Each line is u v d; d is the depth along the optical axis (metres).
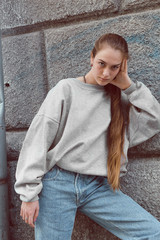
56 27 1.80
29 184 1.22
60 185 1.27
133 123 1.41
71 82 1.34
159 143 1.54
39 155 1.22
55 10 1.79
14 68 1.88
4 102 1.81
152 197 1.55
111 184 1.31
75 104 1.30
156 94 1.55
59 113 1.27
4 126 1.77
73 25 1.75
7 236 1.74
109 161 1.33
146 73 1.57
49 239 1.26
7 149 1.86
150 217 1.27
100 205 1.33
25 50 1.86
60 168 1.29
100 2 1.67
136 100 1.36
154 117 1.36
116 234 1.36
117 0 1.65
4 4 1.91
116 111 1.37
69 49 1.73
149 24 1.58
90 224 1.65
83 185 1.30
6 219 1.74
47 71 1.78
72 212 1.30
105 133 1.38
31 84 1.83
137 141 1.45
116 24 1.64
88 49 1.69
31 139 1.28
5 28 1.91
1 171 1.70
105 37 1.22
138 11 1.62
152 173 1.56
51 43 1.77
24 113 1.84
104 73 1.20
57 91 1.31
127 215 1.29
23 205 1.24
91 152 1.32
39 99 1.81
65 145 1.28
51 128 1.25
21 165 1.27
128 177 1.60
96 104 1.34
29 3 1.85
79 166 1.28
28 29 1.88
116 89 1.40
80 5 1.72
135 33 1.60
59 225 1.26
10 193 1.83
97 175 1.34
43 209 1.27
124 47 1.22
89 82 1.37
